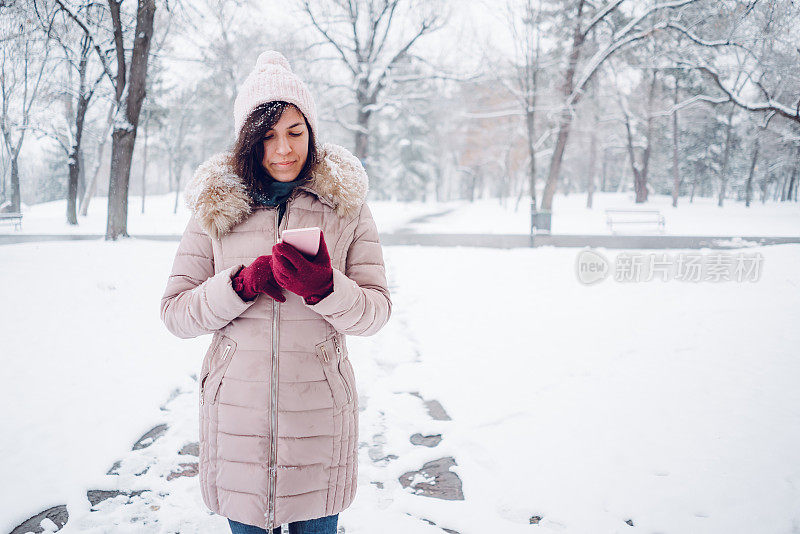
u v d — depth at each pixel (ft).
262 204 4.82
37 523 7.87
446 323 19.43
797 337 16.48
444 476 9.38
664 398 12.30
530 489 8.76
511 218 85.10
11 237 50.70
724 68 54.60
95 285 22.89
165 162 188.34
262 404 4.50
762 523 7.72
